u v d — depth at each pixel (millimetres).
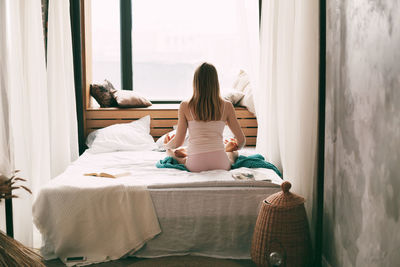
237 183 2477
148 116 4285
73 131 3770
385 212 1527
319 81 2207
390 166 1479
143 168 2938
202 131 2816
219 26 4895
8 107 2018
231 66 4941
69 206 2369
